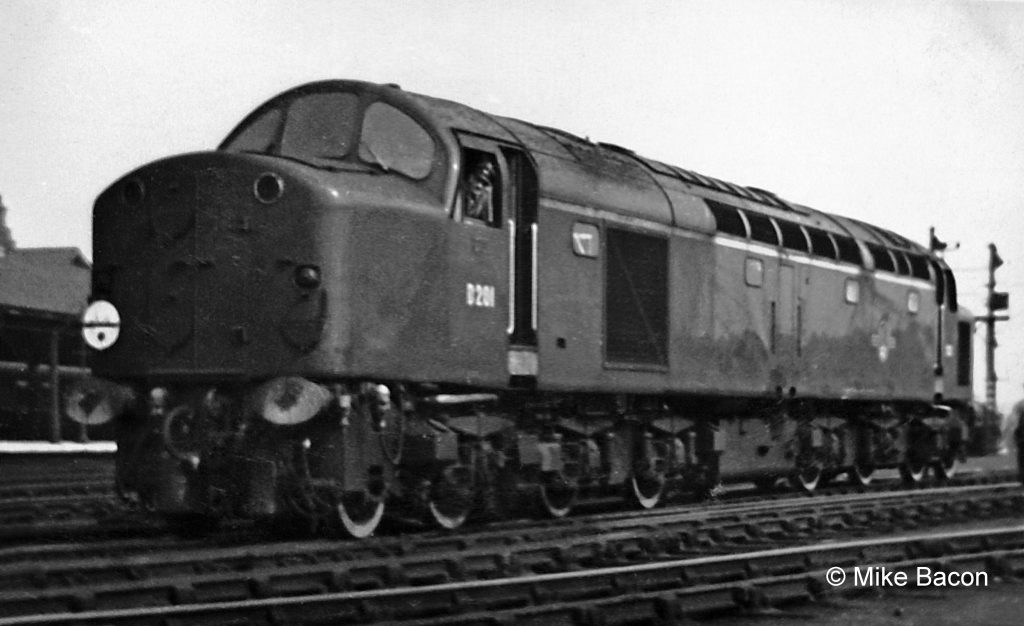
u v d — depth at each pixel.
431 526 12.12
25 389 24.02
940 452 22.31
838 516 14.02
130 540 10.97
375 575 9.01
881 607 9.14
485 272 12.04
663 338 14.98
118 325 11.23
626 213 14.30
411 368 11.10
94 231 11.48
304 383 10.43
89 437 25.03
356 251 10.67
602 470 14.43
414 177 11.63
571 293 13.34
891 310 20.84
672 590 8.78
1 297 23.41
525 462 12.66
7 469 19.69
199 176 10.98
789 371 17.89
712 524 12.76
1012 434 22.11
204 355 10.85
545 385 12.91
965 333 23.06
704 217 15.93
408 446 11.34
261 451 10.77
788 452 18.42
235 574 8.51
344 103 11.89
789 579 9.40
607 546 10.72
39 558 9.57
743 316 16.78
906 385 21.20
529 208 12.88
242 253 10.77
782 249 17.80
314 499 10.71
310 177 10.67
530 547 10.34
